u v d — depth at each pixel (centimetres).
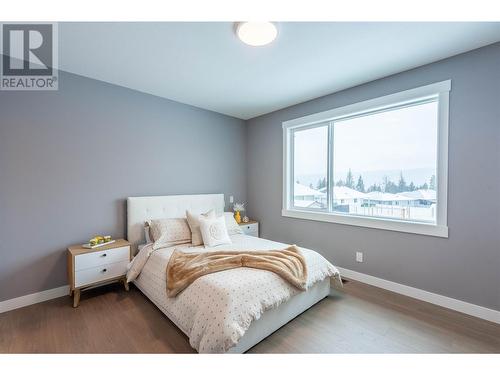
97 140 281
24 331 197
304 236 363
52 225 253
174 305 195
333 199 340
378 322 212
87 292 269
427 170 257
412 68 253
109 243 270
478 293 218
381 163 292
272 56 229
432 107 254
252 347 179
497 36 197
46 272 249
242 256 221
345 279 309
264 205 423
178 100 350
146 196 320
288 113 379
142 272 260
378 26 185
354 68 254
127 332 196
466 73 220
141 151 318
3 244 227
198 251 256
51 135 252
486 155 212
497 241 208
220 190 412
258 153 432
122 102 301
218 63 243
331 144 340
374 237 288
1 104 226
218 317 159
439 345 182
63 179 259
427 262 247
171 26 186
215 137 405
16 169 233
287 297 197
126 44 210
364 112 300
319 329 202
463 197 224
